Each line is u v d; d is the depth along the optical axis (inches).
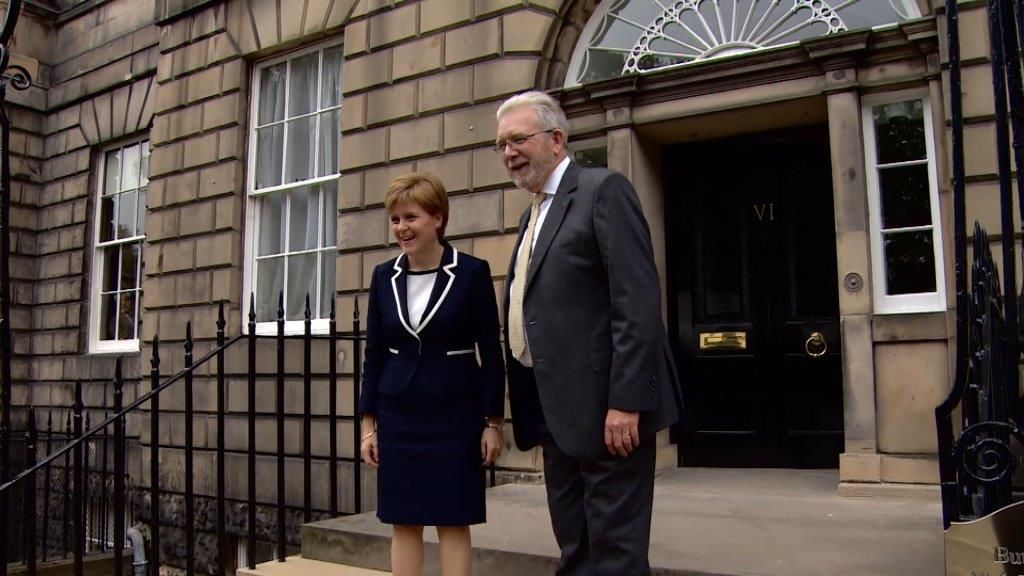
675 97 193.3
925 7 175.0
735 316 206.8
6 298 140.3
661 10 206.2
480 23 220.5
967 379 89.7
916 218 173.8
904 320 166.1
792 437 198.7
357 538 143.9
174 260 289.0
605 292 90.4
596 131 202.7
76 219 373.4
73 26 386.3
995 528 79.4
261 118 283.9
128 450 308.3
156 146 303.0
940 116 168.1
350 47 248.2
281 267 270.1
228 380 261.6
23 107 384.8
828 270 198.5
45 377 371.9
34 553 141.5
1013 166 154.7
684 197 214.1
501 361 103.8
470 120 218.7
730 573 107.7
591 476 88.5
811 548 121.2
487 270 105.8
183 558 263.4
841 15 186.2
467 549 103.0
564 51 213.3
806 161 202.8
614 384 84.4
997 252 157.4
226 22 287.1
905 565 110.3
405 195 102.3
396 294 104.5
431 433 100.7
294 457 239.9
